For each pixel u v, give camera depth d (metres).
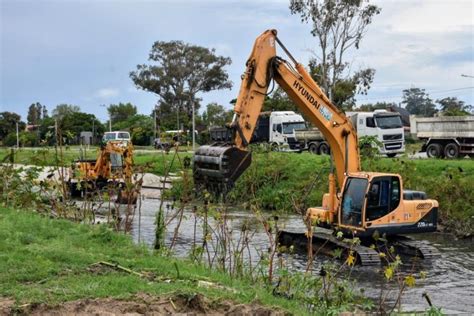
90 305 7.79
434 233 21.98
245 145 16.81
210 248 16.28
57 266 9.70
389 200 17.39
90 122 68.19
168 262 11.01
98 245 12.24
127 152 20.83
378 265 16.12
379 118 37.94
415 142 45.38
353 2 51.41
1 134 69.56
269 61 17.31
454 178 24.17
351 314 9.27
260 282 10.70
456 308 12.27
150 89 87.62
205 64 88.50
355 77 57.88
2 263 9.61
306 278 10.31
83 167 21.22
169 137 15.48
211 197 14.89
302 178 28.73
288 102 63.06
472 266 16.48
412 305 12.36
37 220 13.82
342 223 17.53
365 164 26.73
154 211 25.19
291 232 18.42
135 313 7.67
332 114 18.14
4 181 16.39
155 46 88.19
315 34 52.34
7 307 7.57
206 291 8.73
